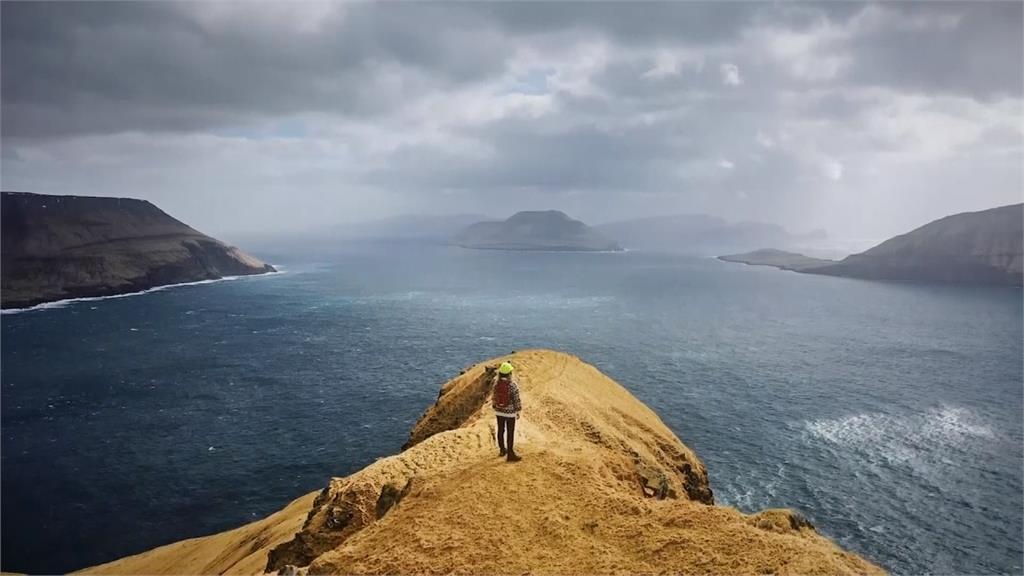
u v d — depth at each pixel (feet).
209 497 244.83
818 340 567.18
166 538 217.15
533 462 71.56
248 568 119.44
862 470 261.85
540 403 148.25
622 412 173.06
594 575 48.98
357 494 79.66
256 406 352.90
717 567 48.39
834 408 349.00
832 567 47.11
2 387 391.04
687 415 333.62
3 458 281.95
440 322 654.94
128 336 558.97
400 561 53.11
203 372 428.97
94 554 208.44
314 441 299.58
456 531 56.65
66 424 324.80
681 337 576.61
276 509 234.99
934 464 268.62
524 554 52.60
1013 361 475.72
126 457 282.15
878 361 474.90
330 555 56.70
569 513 59.67
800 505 231.09
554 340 552.00
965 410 345.31
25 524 226.79
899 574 189.16
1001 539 207.51
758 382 406.21
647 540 53.93
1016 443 293.84
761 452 281.74
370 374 424.46
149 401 362.94
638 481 103.60
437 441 93.71
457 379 212.43
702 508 59.00
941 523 218.18
